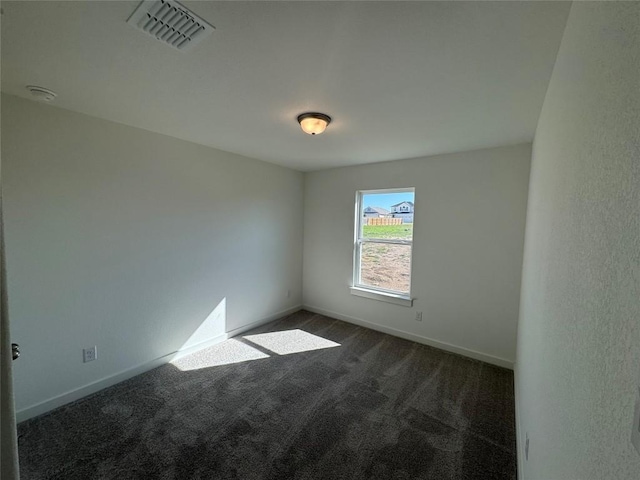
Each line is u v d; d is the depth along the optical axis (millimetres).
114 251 2396
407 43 1274
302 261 4496
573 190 820
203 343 3146
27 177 1942
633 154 421
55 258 2086
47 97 1879
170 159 2736
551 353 992
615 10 547
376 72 1521
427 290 3324
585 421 592
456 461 1723
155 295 2701
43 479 1541
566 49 1090
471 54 1342
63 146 2084
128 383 2463
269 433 1918
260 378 2584
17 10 1092
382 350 3184
